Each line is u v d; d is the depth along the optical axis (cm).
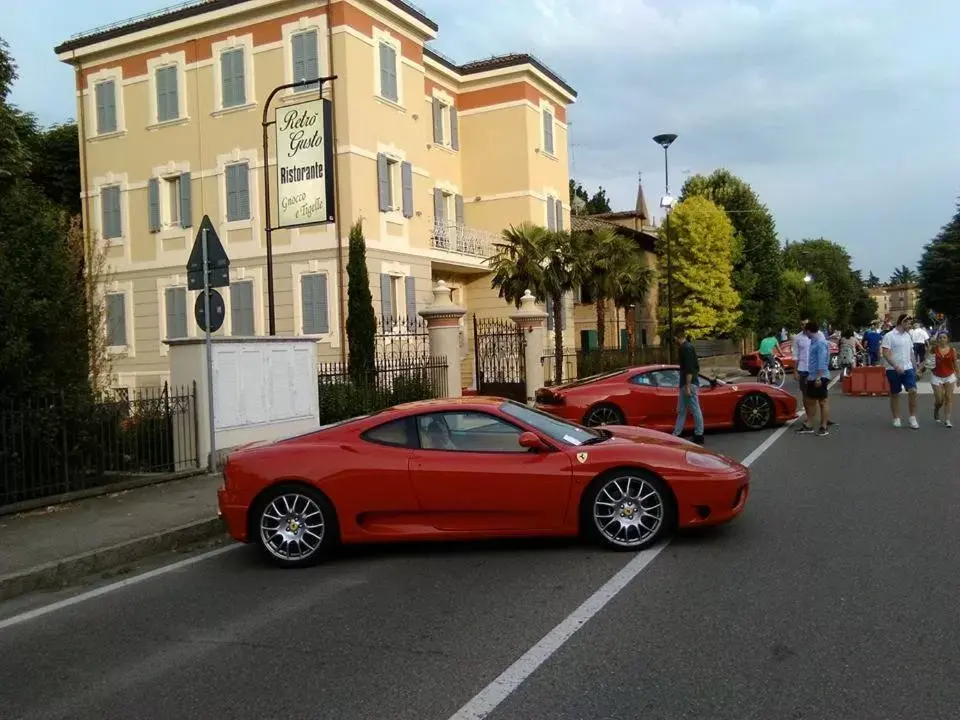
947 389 1408
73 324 1062
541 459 676
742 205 5056
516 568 639
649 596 552
